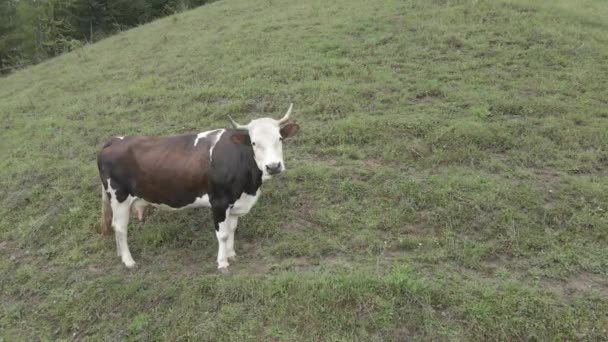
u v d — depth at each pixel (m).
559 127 7.75
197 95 9.95
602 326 4.50
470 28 11.85
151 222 6.56
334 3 15.43
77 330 5.10
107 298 5.34
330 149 7.49
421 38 11.53
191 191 5.39
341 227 5.96
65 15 24.31
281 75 10.26
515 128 7.75
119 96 10.76
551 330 4.48
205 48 13.01
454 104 8.58
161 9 28.70
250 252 5.84
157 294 5.27
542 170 6.88
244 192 5.28
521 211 6.02
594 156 7.10
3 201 7.56
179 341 4.70
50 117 10.40
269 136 5.00
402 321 4.62
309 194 6.58
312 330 4.60
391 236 5.80
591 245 5.54
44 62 18.14
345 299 4.82
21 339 5.07
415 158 7.20
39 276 5.89
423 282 4.89
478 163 7.04
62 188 7.55
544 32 11.48
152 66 12.63
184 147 5.40
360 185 6.57
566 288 4.96
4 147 9.41
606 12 14.63
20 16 25.14
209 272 5.54
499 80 9.48
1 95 14.14
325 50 11.46
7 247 6.60
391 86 9.28
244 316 4.82
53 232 6.70
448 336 4.45
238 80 10.39
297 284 5.00
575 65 10.15
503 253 5.48
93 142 8.98
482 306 4.64
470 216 5.96
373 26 12.51
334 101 8.86
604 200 6.18
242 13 16.81
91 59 15.48
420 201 6.22
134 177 5.45
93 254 6.19
